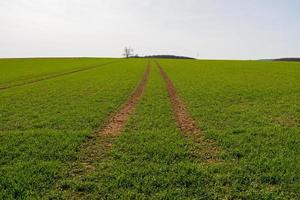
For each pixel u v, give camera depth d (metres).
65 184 8.76
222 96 25.61
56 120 17.09
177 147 11.95
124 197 8.04
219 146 12.11
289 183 8.63
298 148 11.56
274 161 10.12
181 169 9.74
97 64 82.12
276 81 37.28
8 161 10.63
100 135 14.05
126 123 16.31
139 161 10.55
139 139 13.16
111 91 29.81
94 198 8.05
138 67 69.19
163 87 32.72
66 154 11.23
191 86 33.00
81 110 20.06
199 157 10.96
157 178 9.09
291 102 22.20
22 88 32.91
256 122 16.08
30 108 21.05
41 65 78.31
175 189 8.42
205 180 8.88
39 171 9.72
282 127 14.80
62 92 29.36
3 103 23.20
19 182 8.86
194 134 14.05
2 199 7.90
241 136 13.30
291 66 69.31
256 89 29.80
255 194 8.00
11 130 15.20
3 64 83.31
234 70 58.38
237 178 8.98
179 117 17.81
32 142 12.80
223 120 16.67
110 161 10.59
